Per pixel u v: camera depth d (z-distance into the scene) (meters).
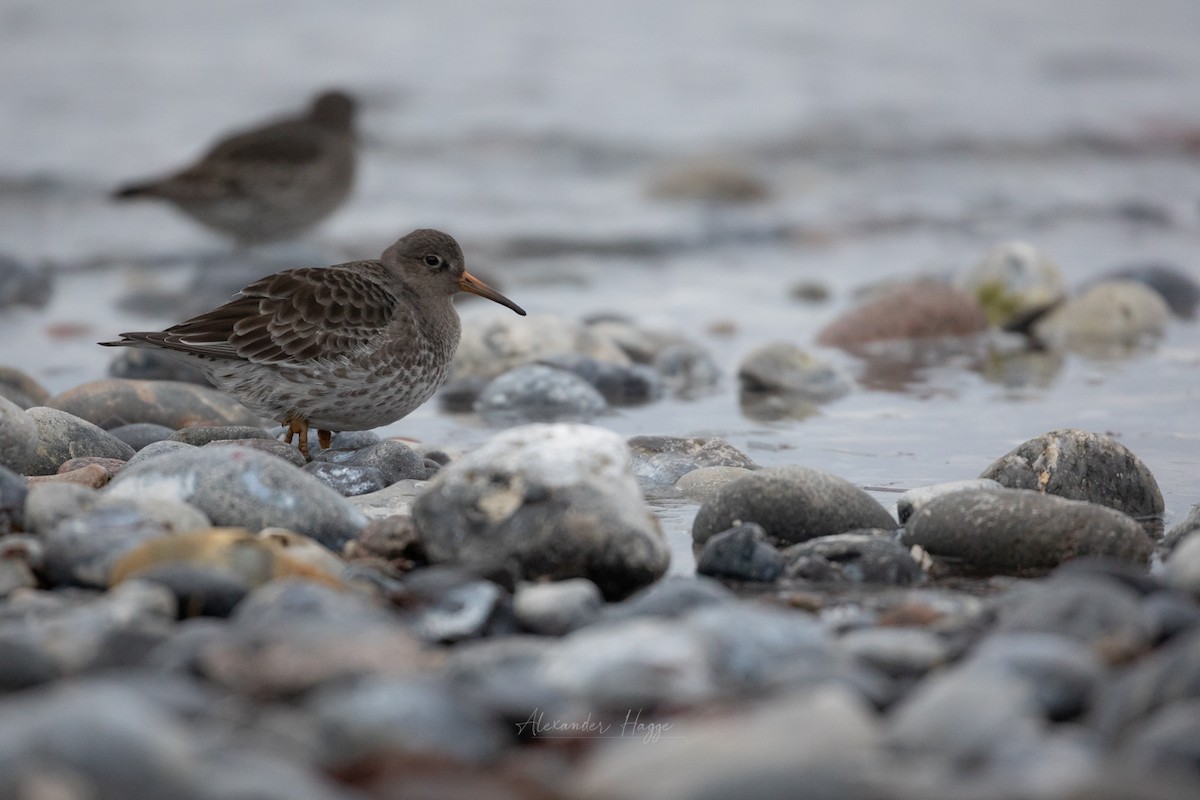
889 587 8.41
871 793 4.68
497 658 6.38
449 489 8.45
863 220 25.72
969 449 12.59
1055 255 23.17
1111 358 16.77
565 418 14.12
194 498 8.64
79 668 6.16
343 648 6.26
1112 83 38.50
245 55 34.91
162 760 4.71
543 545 8.11
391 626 6.68
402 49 36.09
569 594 7.34
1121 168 30.78
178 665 6.14
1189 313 19.36
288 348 10.41
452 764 5.12
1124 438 12.88
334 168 21.28
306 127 21.41
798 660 6.37
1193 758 4.89
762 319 19.30
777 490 9.34
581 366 15.23
